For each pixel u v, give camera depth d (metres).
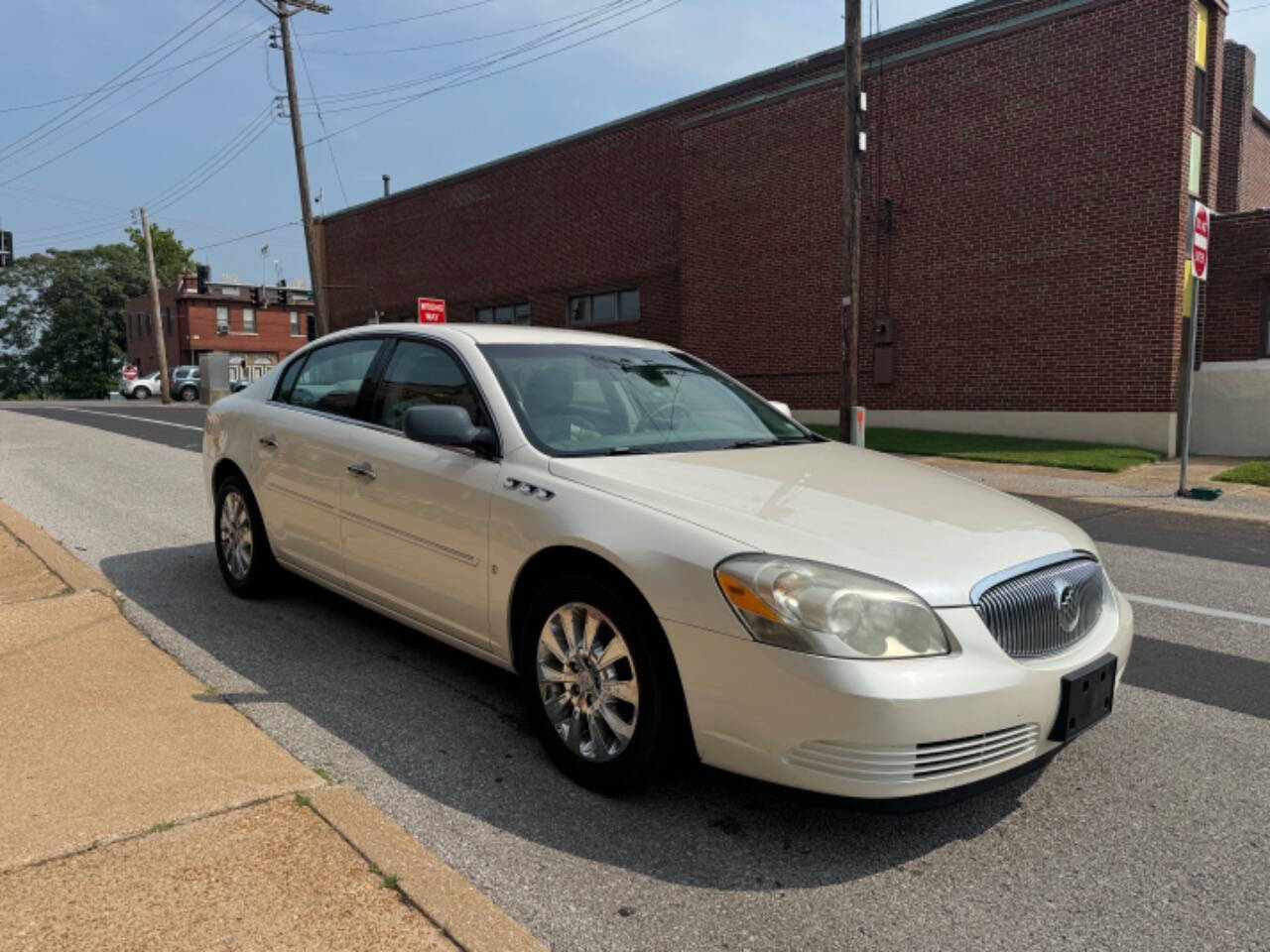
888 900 2.63
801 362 18.12
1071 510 9.35
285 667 4.34
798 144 17.83
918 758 2.63
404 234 31.00
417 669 4.36
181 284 55.09
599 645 3.19
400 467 4.02
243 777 3.10
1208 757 3.60
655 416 4.12
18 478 10.57
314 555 4.68
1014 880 2.74
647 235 22.42
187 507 8.66
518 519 3.42
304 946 2.25
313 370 5.04
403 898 2.46
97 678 4.02
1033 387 14.81
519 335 4.36
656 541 2.97
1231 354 14.05
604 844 2.90
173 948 2.22
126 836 2.70
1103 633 3.19
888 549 2.88
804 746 2.67
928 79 15.77
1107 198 13.83
